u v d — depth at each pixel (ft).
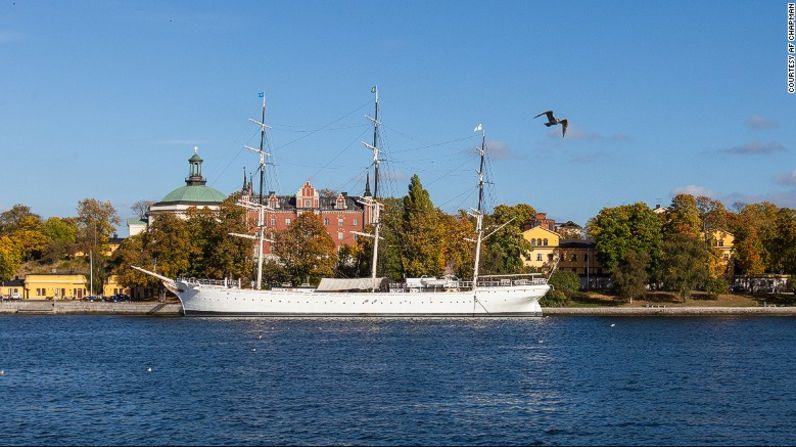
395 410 213.25
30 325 463.83
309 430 193.26
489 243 621.31
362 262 571.28
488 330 431.02
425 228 558.97
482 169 533.14
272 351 330.54
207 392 237.45
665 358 315.37
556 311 571.69
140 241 581.12
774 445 182.80
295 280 551.18
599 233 642.22
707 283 603.26
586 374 272.51
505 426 197.16
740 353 332.80
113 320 496.23
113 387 246.88
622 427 197.06
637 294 591.78
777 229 654.12
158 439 186.29
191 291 499.10
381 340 375.04
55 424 199.82
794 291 618.44
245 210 566.36
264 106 545.44
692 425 199.41
